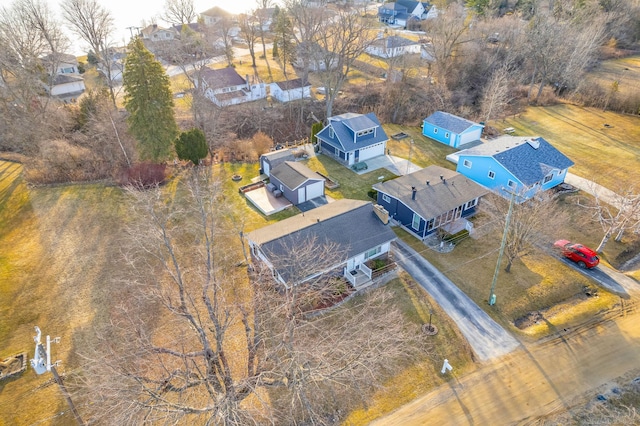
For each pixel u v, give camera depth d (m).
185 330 23.08
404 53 66.81
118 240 31.14
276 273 25.95
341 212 29.64
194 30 86.81
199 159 41.53
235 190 38.66
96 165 40.56
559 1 74.81
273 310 21.45
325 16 61.03
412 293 27.05
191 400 20.61
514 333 24.45
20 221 33.19
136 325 19.97
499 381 21.59
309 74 72.12
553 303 26.95
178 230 32.25
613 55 74.81
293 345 18.78
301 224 28.88
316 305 25.69
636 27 76.75
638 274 29.45
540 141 41.38
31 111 45.06
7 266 28.36
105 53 53.22
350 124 43.59
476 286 27.83
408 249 31.36
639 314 25.77
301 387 16.48
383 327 23.64
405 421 19.69
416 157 45.97
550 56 60.81
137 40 38.09
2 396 20.55
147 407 15.55
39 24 48.22
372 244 28.33
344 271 28.08
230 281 27.58
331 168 43.28
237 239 31.75
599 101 60.56
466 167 41.12
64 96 61.09
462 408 20.28
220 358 18.59
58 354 22.61
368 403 20.56
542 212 28.84
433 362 22.59
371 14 110.50
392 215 34.97
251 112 57.19
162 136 40.22
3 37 44.72
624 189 38.94
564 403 20.47
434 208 32.34
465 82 66.75
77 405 20.08
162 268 28.41
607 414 19.80
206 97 56.41
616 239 32.53
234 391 16.61
